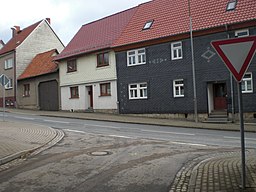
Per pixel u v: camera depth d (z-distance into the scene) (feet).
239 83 19.89
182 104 85.25
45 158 34.24
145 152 36.70
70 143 45.14
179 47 86.38
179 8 93.97
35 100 135.03
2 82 79.30
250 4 78.64
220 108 82.74
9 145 41.24
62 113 107.34
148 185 22.93
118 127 67.97
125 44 95.91
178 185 22.72
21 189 22.54
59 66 121.49
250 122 74.74
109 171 27.45
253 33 75.10
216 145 42.42
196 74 82.79
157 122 76.84
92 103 109.91
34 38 152.76
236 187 20.38
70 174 26.71
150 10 102.12
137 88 94.79
